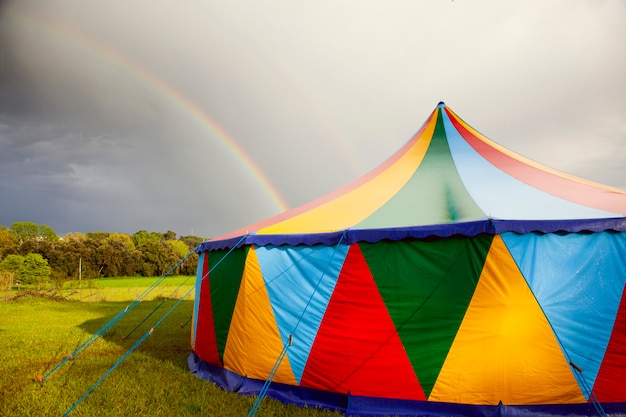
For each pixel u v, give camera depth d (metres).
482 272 4.54
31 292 20.62
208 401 5.17
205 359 6.46
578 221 4.55
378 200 5.99
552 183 6.09
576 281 4.53
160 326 11.59
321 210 6.32
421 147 7.43
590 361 4.42
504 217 4.64
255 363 5.45
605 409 4.40
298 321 5.20
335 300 5.02
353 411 4.70
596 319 4.48
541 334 4.45
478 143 7.37
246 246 5.65
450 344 4.57
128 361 7.33
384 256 4.89
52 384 6.01
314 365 5.04
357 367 4.82
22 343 9.10
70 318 13.44
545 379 4.41
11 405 5.18
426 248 4.77
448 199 5.46
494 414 4.40
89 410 4.99
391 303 4.79
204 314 6.61
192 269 50.25
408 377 4.65
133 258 47.22
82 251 44.94
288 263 5.39
